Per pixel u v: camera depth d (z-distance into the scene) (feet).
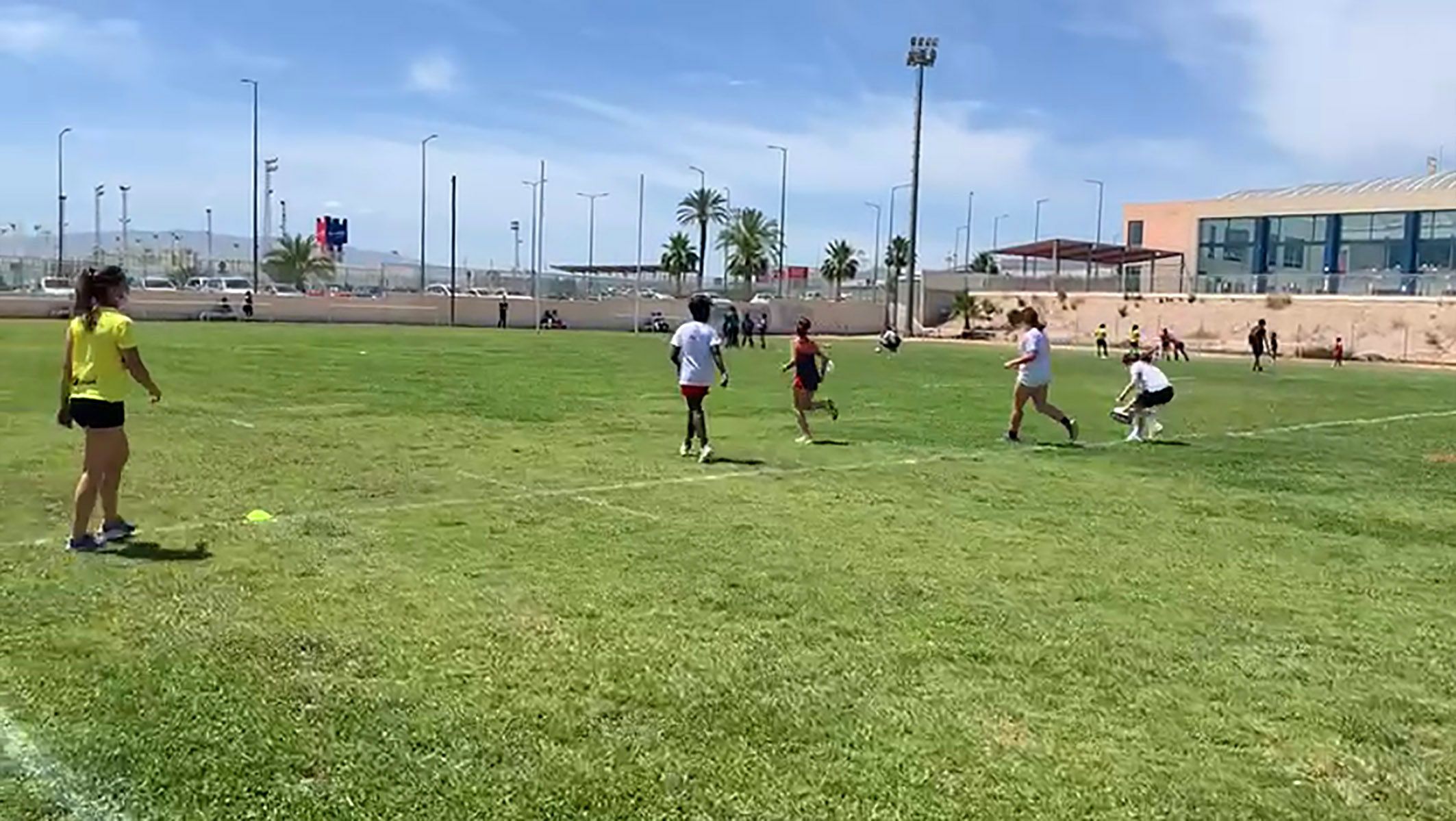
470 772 15.07
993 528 31.71
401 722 16.62
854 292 304.71
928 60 196.85
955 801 14.55
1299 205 245.24
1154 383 54.19
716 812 14.14
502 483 36.86
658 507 33.32
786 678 18.84
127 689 17.65
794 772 15.29
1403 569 27.89
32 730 16.07
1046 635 21.48
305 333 156.87
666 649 20.13
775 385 84.17
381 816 13.85
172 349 109.91
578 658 19.57
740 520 31.78
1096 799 14.69
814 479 39.55
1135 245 274.36
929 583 25.12
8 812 13.76
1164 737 16.74
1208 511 35.40
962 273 259.80
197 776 14.79
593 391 74.18
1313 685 19.16
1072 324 226.79
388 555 26.48
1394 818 14.39
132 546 26.81
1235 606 24.00
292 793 14.39
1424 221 227.20
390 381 78.23
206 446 44.06
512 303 233.35
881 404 71.36
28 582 23.41
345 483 36.24
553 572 25.30
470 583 24.21
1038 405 52.42
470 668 18.97
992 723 17.12
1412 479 43.39
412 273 339.98
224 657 19.17
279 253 320.70
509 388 75.72
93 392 26.14
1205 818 14.28
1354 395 91.25
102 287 26.43
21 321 165.89
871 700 17.95
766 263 370.32
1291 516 34.88
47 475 36.40
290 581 23.94
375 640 20.26
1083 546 29.55
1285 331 196.95
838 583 24.89
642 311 243.81
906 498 36.24
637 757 15.67
